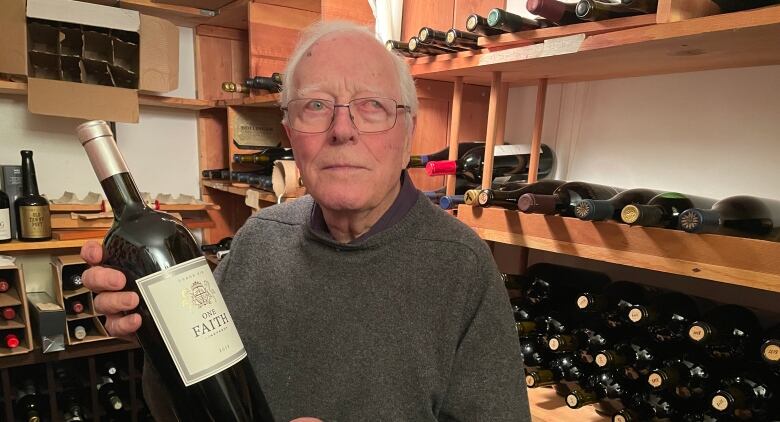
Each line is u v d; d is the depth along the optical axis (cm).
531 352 106
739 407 76
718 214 65
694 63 88
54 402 158
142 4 178
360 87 62
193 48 211
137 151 204
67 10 149
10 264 143
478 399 63
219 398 48
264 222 83
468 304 67
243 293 75
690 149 100
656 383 82
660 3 66
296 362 68
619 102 112
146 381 73
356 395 65
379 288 67
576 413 96
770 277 60
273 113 195
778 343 63
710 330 75
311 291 70
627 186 112
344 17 128
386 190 67
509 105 141
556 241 86
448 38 101
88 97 155
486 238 99
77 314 159
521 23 88
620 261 76
